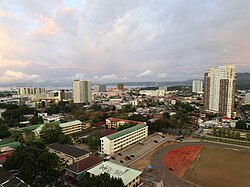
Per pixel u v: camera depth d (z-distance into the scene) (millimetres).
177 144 110312
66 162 68312
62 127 126375
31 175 55531
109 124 152500
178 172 74562
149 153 95625
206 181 67500
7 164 63469
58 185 61312
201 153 95812
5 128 132750
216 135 127312
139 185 62625
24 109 195500
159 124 137875
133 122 138875
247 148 103812
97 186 47438
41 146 78125
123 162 83625
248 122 162000
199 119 174875
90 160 75938
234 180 68312
